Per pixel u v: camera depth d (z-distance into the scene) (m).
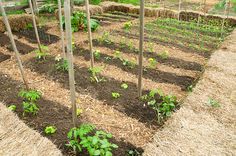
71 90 2.79
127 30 7.31
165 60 5.37
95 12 9.38
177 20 8.80
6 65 4.98
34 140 2.78
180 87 4.32
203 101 3.68
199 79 4.37
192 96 3.80
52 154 2.64
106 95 4.00
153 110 3.65
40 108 3.63
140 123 3.39
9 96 3.93
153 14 9.26
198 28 7.91
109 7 10.10
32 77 4.53
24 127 2.95
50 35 6.80
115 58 5.33
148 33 7.14
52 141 2.99
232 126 3.19
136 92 4.10
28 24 7.45
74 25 7.00
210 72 4.58
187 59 5.48
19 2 9.70
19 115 3.46
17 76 4.56
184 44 6.40
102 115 3.54
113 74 4.67
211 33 7.45
